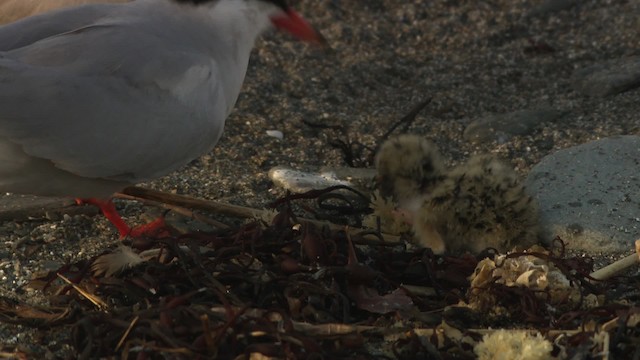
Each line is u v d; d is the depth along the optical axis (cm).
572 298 651
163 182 859
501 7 1234
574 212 777
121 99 678
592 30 1166
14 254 742
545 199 796
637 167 821
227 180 866
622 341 600
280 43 1142
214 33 732
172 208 796
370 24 1203
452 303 664
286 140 954
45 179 687
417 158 786
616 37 1144
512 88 1061
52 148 663
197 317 609
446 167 855
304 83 1062
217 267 671
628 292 675
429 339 607
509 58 1121
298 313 636
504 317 645
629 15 1180
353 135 967
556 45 1144
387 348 616
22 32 695
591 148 848
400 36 1181
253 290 659
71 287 663
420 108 962
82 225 785
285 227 711
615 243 749
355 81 1075
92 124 669
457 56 1137
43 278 680
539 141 938
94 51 679
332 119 995
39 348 624
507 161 898
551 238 762
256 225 707
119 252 675
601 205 782
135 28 701
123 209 813
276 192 848
